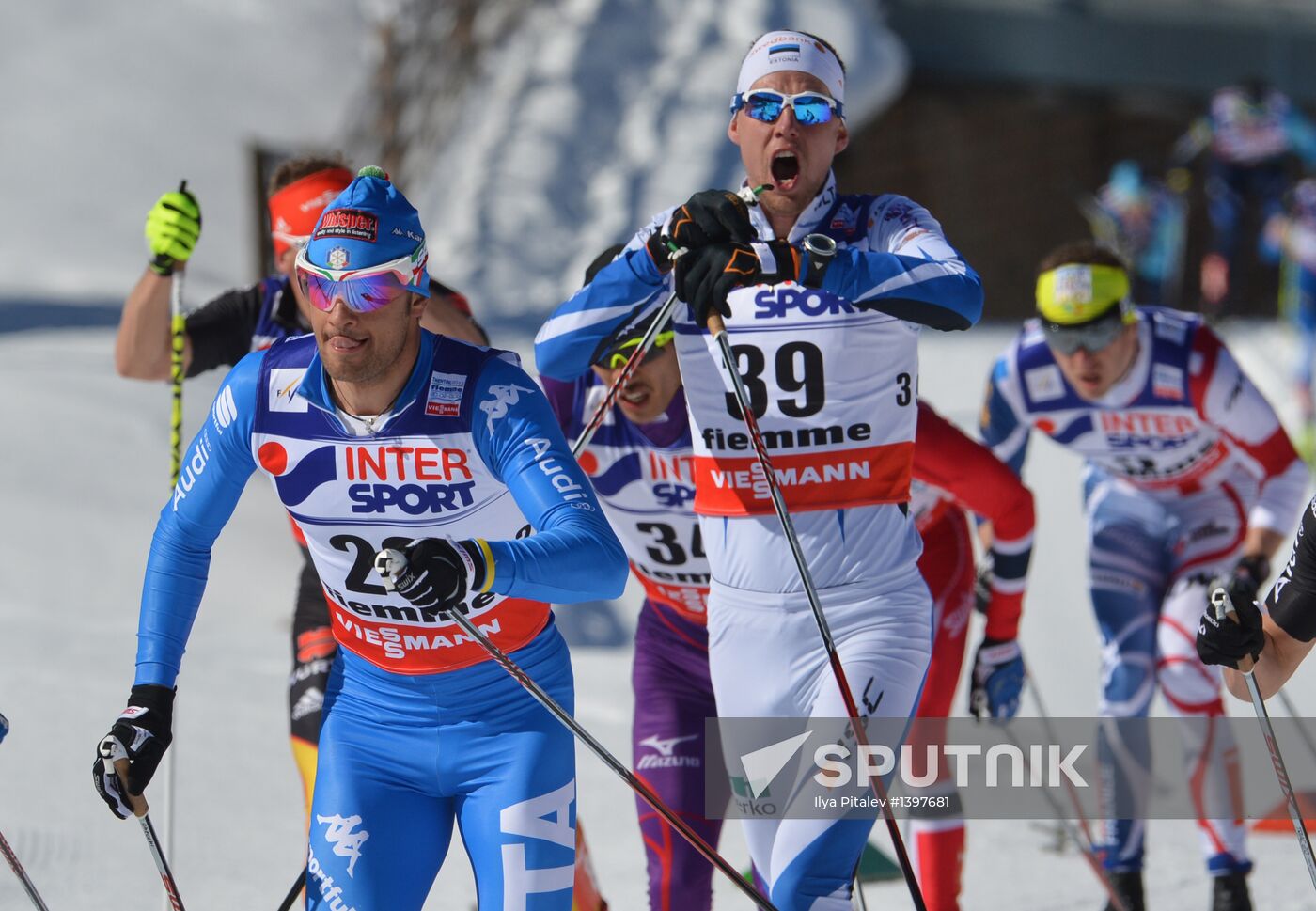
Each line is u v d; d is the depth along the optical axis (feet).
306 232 46.98
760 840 39.68
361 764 34.71
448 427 32.50
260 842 53.26
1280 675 32.76
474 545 29.81
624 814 59.41
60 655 69.67
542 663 35.14
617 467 43.21
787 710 38.86
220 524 34.94
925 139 233.76
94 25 203.82
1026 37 231.30
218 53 201.67
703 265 35.83
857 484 38.37
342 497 33.17
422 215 196.34
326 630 44.09
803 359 37.93
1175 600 55.01
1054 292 53.06
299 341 33.76
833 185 39.68
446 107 202.28
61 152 193.98
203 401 109.50
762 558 38.68
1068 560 98.63
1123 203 179.11
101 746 32.76
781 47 38.70
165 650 34.37
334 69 201.77
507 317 181.68
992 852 58.34
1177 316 55.21
